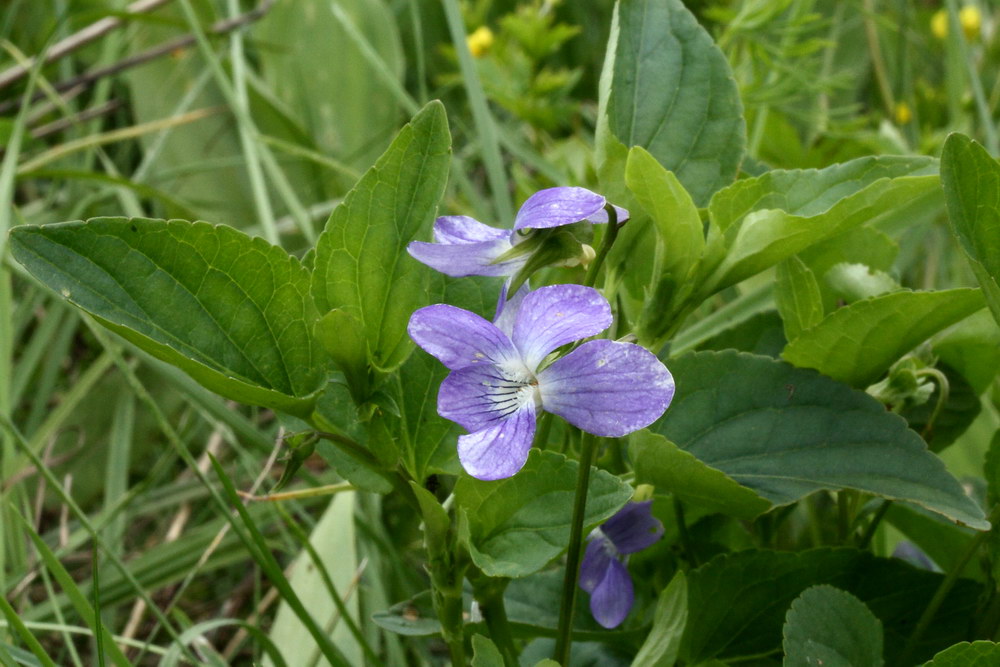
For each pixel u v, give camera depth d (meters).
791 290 0.19
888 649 0.18
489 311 0.18
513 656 0.17
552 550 0.16
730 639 0.18
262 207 0.29
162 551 0.25
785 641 0.16
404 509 0.26
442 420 0.17
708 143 0.19
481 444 0.15
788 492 0.17
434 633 0.18
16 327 0.29
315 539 0.23
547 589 0.19
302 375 0.17
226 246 0.16
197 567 0.23
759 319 0.21
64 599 0.24
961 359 0.20
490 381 0.15
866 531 0.20
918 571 0.18
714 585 0.18
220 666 0.22
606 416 0.15
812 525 0.20
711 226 0.17
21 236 0.16
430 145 0.17
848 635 0.17
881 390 0.19
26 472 0.26
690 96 0.19
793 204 0.18
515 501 0.16
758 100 0.28
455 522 0.17
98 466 0.30
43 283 0.16
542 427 0.17
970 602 0.18
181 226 0.16
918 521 0.20
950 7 0.31
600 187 0.18
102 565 0.25
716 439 0.18
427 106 0.17
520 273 0.16
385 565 0.25
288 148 0.31
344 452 0.17
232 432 0.29
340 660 0.19
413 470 0.17
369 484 0.17
